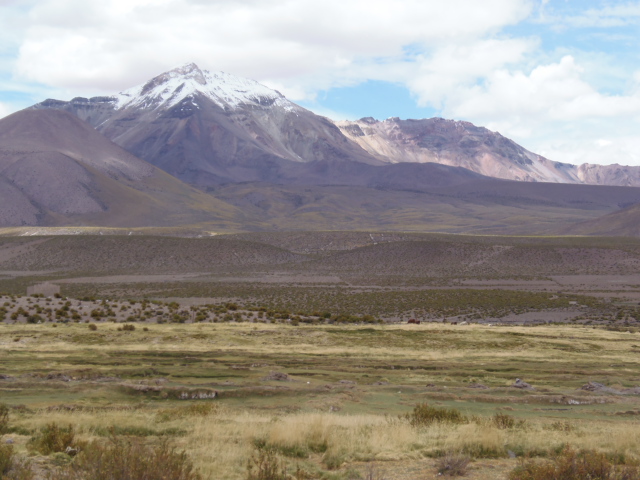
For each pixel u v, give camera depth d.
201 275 168.38
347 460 15.55
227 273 173.88
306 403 25.86
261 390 28.47
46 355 44.81
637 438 18.17
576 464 13.62
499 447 16.78
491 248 196.88
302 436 17.31
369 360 46.69
